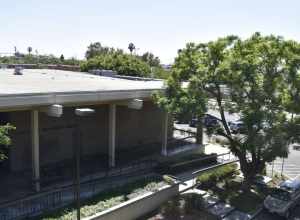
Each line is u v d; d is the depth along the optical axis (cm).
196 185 2158
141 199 1736
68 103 1844
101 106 2483
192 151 2736
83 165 2231
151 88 2291
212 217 1769
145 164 2344
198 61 1995
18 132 2048
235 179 2334
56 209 1566
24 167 2098
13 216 1485
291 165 2880
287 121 1805
